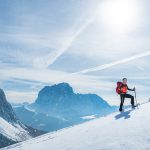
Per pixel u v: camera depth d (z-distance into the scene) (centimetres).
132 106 2442
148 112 1939
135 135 1232
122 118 1908
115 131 1446
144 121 1565
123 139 1203
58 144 1570
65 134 1973
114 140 1225
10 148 2092
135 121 1634
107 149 1090
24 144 2117
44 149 1529
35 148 1683
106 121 1994
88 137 1493
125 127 1495
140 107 2406
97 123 2038
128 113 2136
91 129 1789
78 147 1290
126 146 1072
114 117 2114
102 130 1602
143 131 1282
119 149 1052
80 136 1622
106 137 1342
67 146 1405
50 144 1669
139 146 1037
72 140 1562
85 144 1312
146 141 1088
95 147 1181
